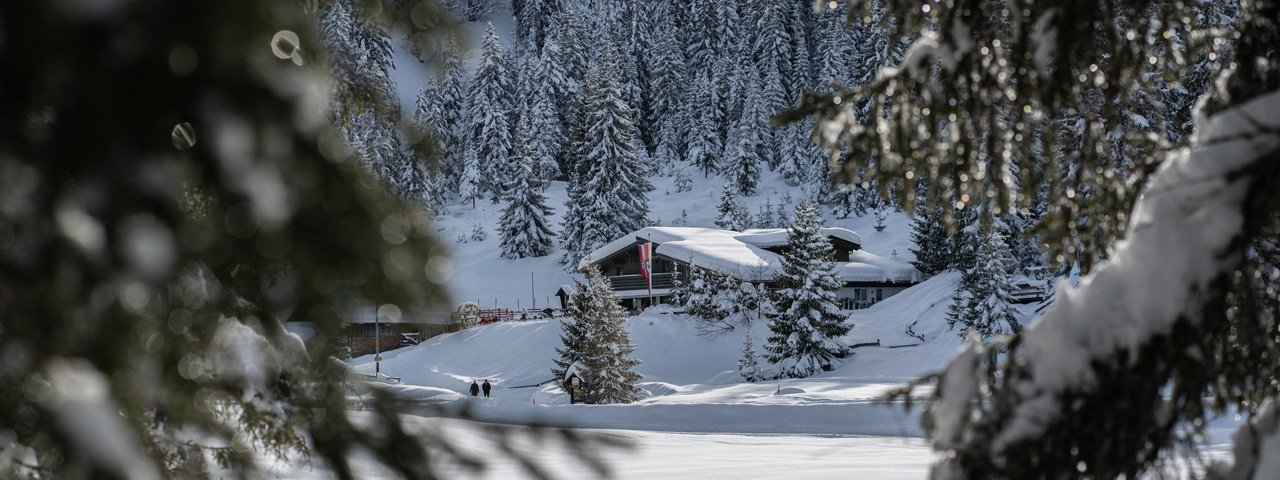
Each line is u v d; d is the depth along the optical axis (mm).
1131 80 3518
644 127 107250
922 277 60562
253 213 953
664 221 84688
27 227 875
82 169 862
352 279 1036
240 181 933
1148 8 3492
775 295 42406
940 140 3395
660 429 21219
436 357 50219
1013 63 3240
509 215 75000
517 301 67188
